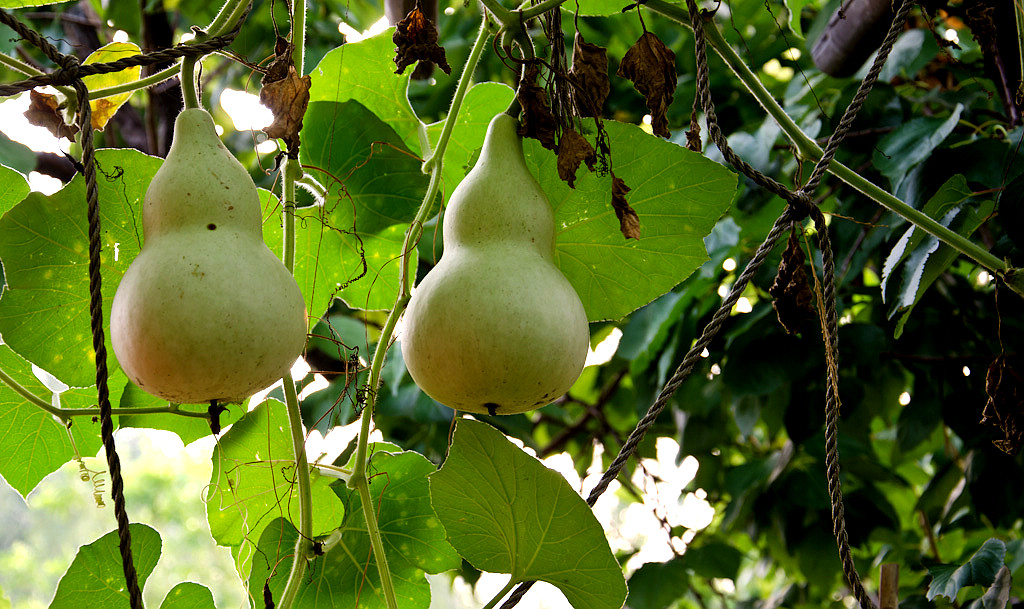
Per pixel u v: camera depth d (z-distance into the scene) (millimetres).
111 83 1539
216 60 3330
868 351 2512
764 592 5258
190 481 7863
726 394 2947
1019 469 2502
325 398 2537
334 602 1500
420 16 1345
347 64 1606
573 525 1301
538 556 1336
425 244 2514
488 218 1240
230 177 1194
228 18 1283
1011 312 2629
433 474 1304
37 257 1374
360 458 1389
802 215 1293
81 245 1382
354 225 1484
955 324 2686
